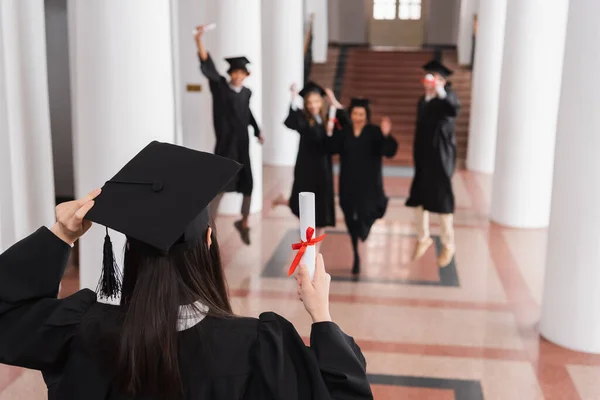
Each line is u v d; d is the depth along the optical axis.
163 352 1.46
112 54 4.47
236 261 7.23
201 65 6.89
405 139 13.98
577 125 4.88
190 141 10.10
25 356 1.55
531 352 5.16
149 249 1.57
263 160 12.77
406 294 6.36
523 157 8.45
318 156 6.66
